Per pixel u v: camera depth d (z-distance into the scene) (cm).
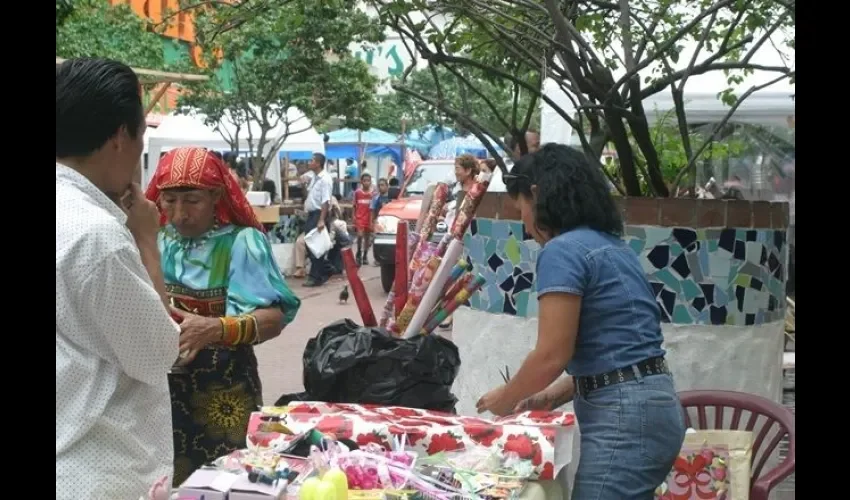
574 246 295
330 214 1645
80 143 226
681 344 451
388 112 3344
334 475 228
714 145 715
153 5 1736
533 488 277
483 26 464
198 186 335
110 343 216
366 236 2005
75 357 215
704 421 376
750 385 458
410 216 1542
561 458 291
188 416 340
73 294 212
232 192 345
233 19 493
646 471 290
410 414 297
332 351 306
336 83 1766
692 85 851
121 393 224
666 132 630
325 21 1584
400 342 306
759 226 454
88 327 216
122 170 235
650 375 295
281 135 2022
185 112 1864
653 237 449
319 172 1614
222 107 1802
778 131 988
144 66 1441
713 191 901
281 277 348
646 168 559
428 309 324
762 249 456
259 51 1708
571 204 301
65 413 214
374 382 305
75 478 213
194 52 1797
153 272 260
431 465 272
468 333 502
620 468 289
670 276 450
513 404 302
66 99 222
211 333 324
